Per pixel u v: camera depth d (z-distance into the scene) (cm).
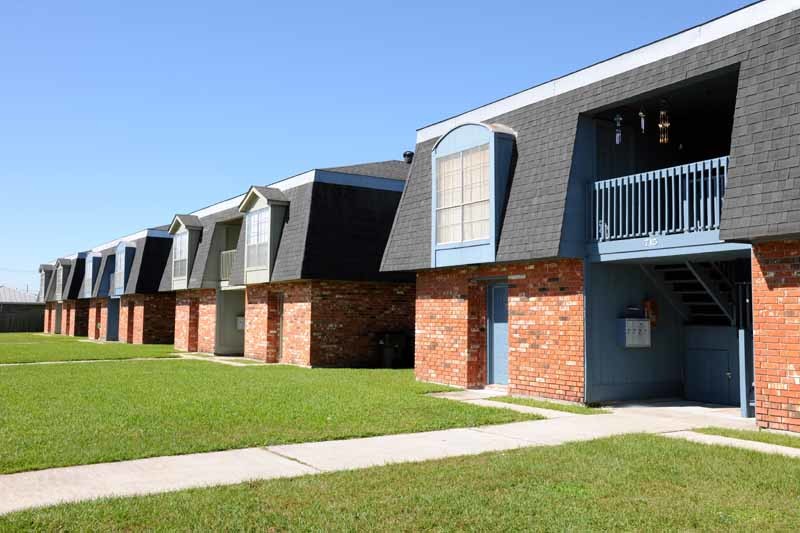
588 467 726
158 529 519
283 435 906
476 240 1414
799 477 683
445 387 1520
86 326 4859
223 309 2802
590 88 1260
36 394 1331
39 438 870
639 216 1171
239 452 810
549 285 1308
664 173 1138
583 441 880
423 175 1662
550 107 1340
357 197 2216
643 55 1169
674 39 1120
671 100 1230
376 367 2198
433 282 1650
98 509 564
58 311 5381
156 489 638
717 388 1277
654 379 1313
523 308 1366
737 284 1202
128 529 520
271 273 2245
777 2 974
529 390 1338
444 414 1097
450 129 1562
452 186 1505
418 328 1697
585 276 1238
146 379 1648
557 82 1334
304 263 2058
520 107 1417
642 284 1313
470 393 1423
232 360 2441
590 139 1289
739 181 951
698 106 1271
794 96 920
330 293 2166
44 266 6019
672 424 1028
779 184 901
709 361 1297
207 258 2817
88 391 1387
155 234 3609
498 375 1509
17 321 5928
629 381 1279
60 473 700
